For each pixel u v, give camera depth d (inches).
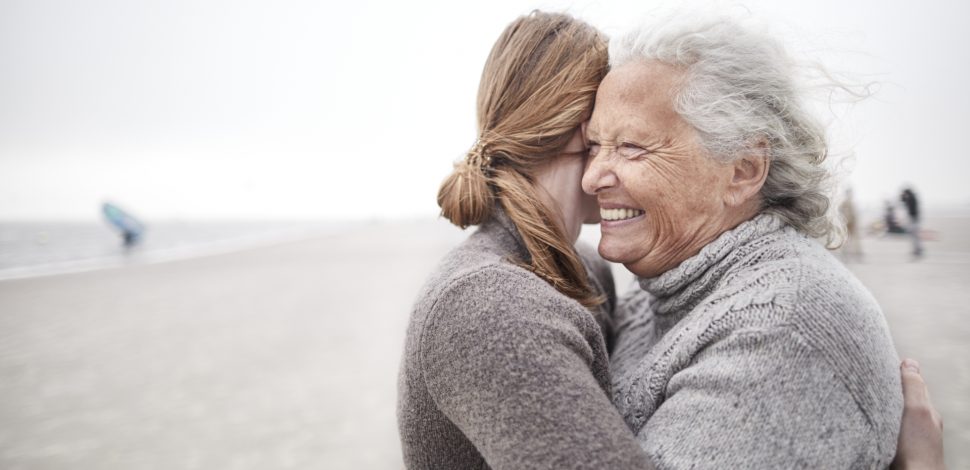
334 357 296.5
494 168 42.9
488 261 36.9
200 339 354.6
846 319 34.0
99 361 312.8
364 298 484.7
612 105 40.9
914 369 41.3
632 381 41.8
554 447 28.6
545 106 42.1
